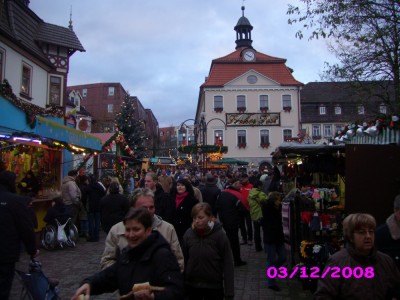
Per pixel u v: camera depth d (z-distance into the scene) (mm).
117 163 20234
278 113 44406
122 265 2812
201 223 4285
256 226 10273
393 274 2953
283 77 45406
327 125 49844
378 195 6375
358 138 9148
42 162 14266
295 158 10742
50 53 20719
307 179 10586
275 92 44938
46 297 4477
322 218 6887
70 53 21688
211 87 44781
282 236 7020
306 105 50594
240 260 8703
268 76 45281
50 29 20984
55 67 20719
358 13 10758
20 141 9844
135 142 38219
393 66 11383
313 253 6473
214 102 44812
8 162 11523
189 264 4340
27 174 11812
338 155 8453
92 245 10961
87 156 16375
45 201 11633
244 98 44875
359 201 6395
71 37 21625
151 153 65938
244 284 7215
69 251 10078
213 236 4316
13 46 16812
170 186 7301
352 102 14062
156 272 2703
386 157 6406
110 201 8250
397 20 10336
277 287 6789
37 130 10109
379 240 3795
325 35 11078
